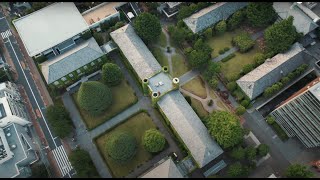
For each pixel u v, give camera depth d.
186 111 139.25
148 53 155.00
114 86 156.38
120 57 163.38
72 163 132.88
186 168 135.25
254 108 151.38
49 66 147.38
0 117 134.25
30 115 152.00
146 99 154.12
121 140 130.75
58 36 156.88
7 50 166.88
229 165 139.88
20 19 160.88
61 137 140.38
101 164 141.50
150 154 142.38
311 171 138.12
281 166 140.00
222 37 169.25
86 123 148.50
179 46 166.50
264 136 145.62
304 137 138.88
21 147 133.62
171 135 145.88
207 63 155.38
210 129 134.00
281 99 154.38
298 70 151.75
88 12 169.88
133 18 172.00
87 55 152.00
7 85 147.88
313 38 165.88
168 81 143.62
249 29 171.00
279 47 154.25
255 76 148.38
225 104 152.38
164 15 175.75
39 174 135.00
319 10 161.00
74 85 157.00
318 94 125.88
